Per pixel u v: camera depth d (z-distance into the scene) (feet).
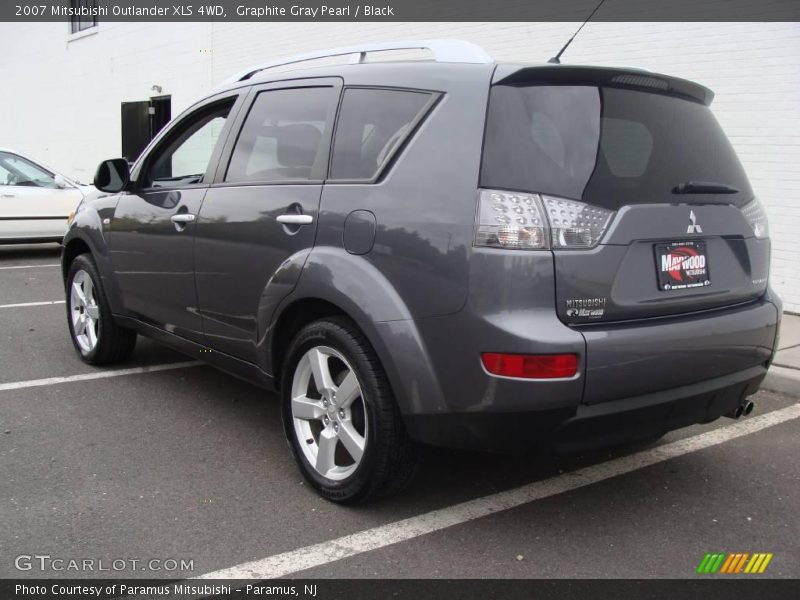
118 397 15.14
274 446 12.84
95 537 9.66
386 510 10.57
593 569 9.19
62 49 58.70
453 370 8.94
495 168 8.87
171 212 13.69
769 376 16.67
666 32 24.17
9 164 34.37
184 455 12.36
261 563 9.16
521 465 12.25
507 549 9.60
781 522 10.52
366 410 9.86
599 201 8.98
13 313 22.56
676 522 10.44
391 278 9.52
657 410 9.36
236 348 12.50
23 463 11.87
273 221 11.32
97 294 16.33
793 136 21.88
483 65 9.53
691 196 9.87
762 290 10.98
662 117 10.08
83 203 17.47
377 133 10.39
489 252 8.60
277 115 12.26
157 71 49.37
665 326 9.29
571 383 8.53
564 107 9.28
